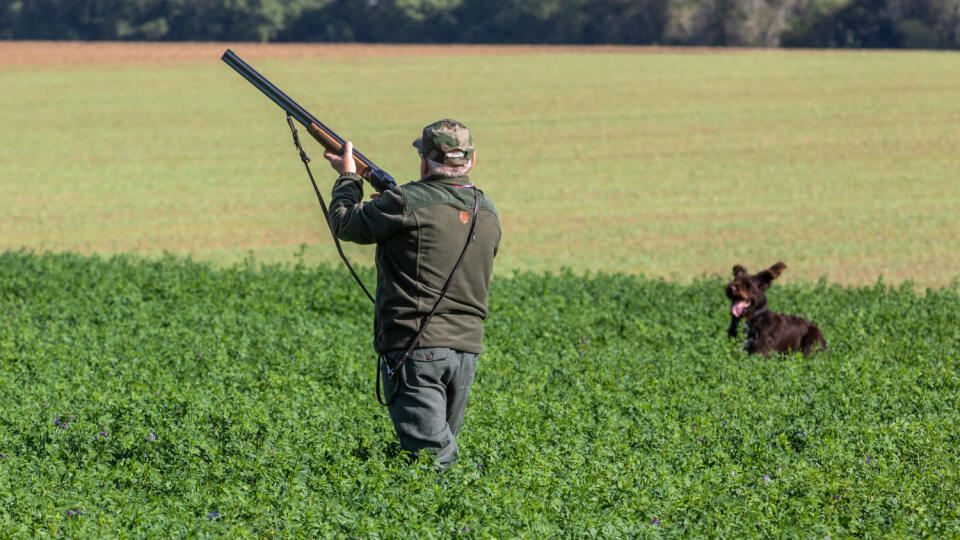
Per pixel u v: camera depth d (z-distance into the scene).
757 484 13.67
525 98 139.12
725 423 17.22
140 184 78.69
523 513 12.02
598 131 108.94
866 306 31.70
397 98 139.75
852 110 120.25
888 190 73.31
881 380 20.09
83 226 61.56
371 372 21.48
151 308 29.22
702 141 100.81
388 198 12.85
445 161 13.15
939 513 12.72
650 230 59.72
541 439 15.68
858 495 13.14
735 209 66.94
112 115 124.31
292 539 11.37
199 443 14.80
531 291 34.19
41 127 113.62
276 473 13.41
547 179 81.00
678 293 34.38
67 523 11.63
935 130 103.31
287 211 66.88
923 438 15.85
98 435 15.64
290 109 13.87
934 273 47.31
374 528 11.48
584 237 57.75
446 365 13.22
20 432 15.94
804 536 11.78
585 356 23.58
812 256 51.81
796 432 16.50
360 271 37.12
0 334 24.33
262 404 17.39
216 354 22.52
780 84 149.00
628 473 13.60
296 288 33.12
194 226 61.38
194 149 98.50
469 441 15.26
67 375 20.47
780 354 24.80
